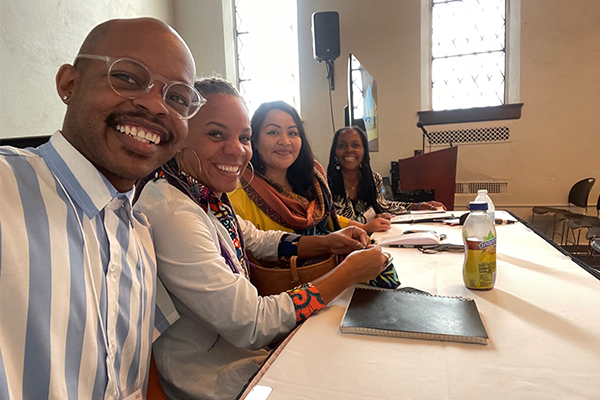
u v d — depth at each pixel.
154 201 0.78
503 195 3.71
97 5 3.08
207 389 0.75
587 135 3.46
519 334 0.68
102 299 0.55
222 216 0.95
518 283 0.95
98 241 0.56
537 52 3.48
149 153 0.58
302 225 1.45
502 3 3.75
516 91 3.64
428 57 3.93
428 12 3.90
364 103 3.17
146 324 0.67
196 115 0.92
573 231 3.57
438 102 3.99
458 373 0.57
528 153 3.61
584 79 3.41
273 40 4.33
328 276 0.86
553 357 0.60
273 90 4.38
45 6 2.61
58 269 0.48
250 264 1.04
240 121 0.95
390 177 3.89
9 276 0.43
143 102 0.56
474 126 3.71
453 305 0.79
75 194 0.54
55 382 0.46
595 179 3.48
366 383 0.55
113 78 0.55
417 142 3.86
